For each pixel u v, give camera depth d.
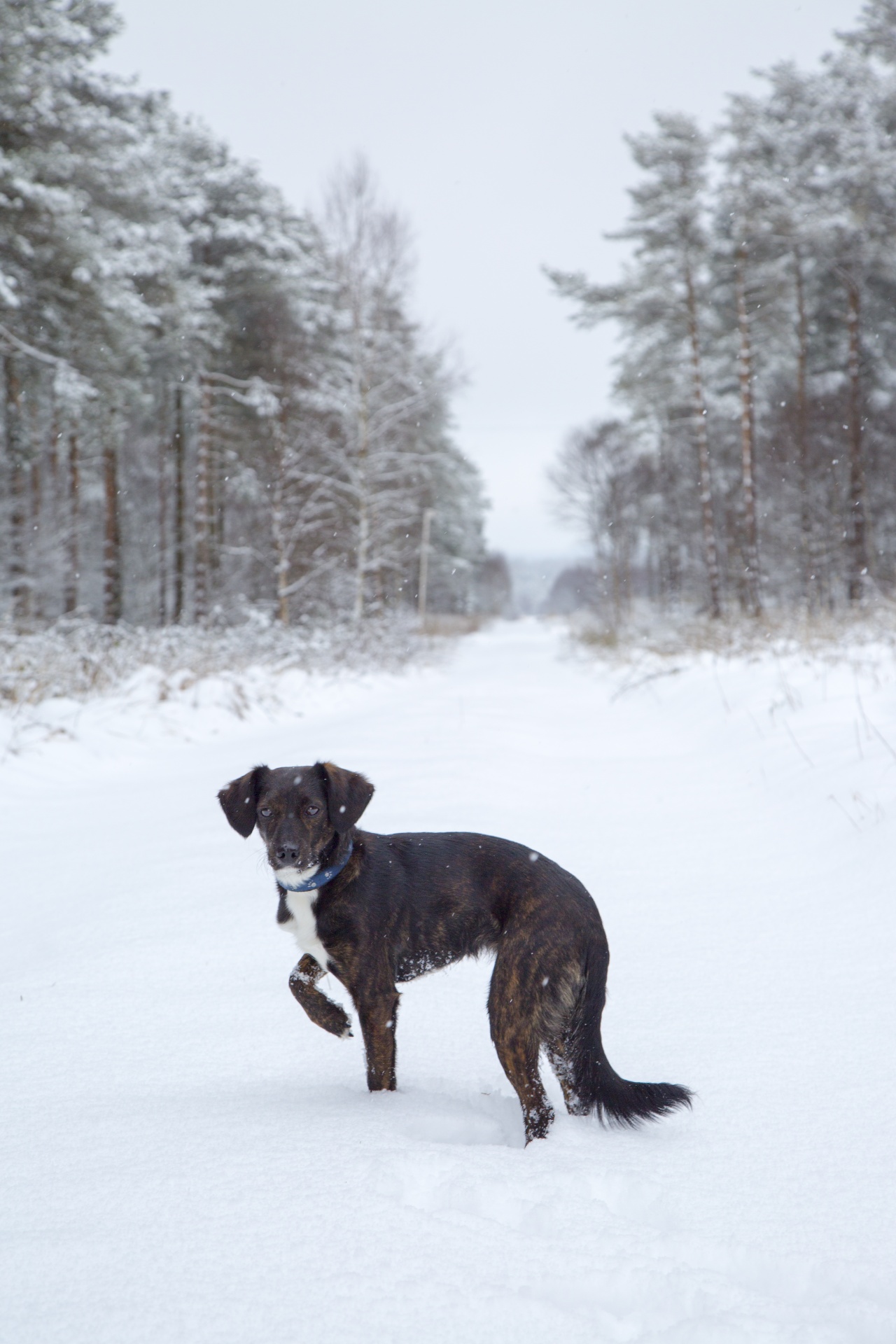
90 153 20.92
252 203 27.27
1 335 19.66
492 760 8.68
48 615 23.83
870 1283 1.85
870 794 5.83
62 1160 2.29
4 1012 3.48
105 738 10.15
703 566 38.81
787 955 4.02
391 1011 2.92
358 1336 1.60
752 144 25.94
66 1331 1.62
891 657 11.01
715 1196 2.24
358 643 20.80
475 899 3.03
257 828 3.07
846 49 27.62
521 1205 2.06
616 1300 1.78
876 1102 2.75
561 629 55.97
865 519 28.50
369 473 25.84
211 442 28.41
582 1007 2.82
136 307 21.06
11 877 5.47
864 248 25.44
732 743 9.07
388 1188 2.12
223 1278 1.76
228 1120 2.54
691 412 32.75
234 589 27.61
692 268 27.14
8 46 18.50
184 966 3.93
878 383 30.11
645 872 5.34
